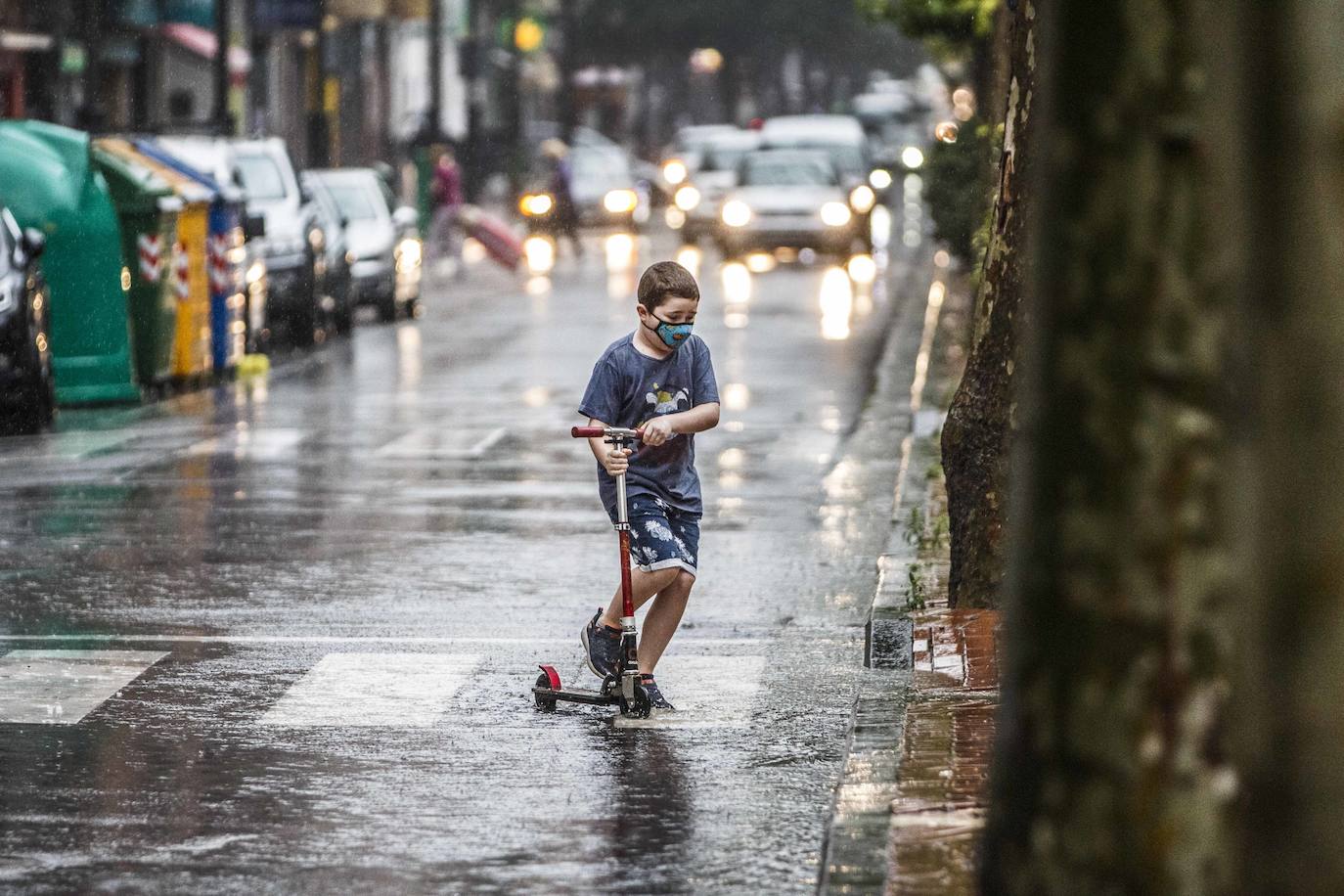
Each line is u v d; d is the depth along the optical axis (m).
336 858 17.91
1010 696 10.91
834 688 24.44
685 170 165.75
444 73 189.50
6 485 40.91
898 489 38.50
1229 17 9.91
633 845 18.28
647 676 23.16
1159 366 10.28
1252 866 9.80
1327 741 9.49
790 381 57.97
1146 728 10.38
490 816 19.19
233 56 131.62
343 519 36.97
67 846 18.25
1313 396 9.55
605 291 93.94
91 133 62.19
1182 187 10.27
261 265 65.12
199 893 16.94
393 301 79.88
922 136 160.25
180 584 31.14
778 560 33.19
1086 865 10.52
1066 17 10.55
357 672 25.39
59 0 96.62
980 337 26.83
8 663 25.81
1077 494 10.48
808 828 18.81
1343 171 9.52
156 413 52.72
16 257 48.22
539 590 30.73
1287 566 9.60
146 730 22.55
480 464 43.88
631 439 22.44
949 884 15.91
